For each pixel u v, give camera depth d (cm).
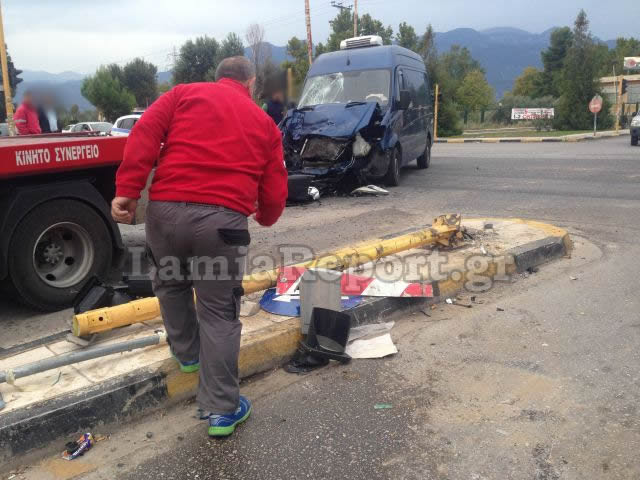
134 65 5150
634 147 2009
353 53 1195
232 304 306
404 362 399
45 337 425
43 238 478
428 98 1403
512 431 314
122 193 284
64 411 306
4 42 1750
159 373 341
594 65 3528
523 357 403
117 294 456
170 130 292
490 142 2720
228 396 306
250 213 304
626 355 401
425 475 279
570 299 510
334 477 279
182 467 289
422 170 1429
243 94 310
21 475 286
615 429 313
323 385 370
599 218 818
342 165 1034
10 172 428
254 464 290
